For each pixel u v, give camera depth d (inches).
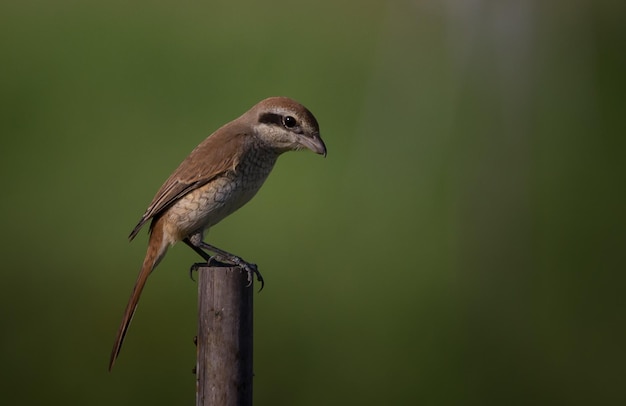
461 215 591.8
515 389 533.0
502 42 551.5
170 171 602.5
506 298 584.4
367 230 580.4
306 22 691.4
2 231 588.4
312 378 516.1
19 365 515.5
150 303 556.4
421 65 590.6
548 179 665.6
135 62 652.1
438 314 563.8
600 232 641.6
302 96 621.9
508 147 575.8
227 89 629.3
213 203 311.4
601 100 704.4
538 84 577.3
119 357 526.3
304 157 607.2
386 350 534.3
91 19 699.4
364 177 598.5
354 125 610.5
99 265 572.1
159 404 502.3
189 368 526.6
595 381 542.3
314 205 593.9
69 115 639.8
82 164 618.2
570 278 618.5
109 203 597.6
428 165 597.3
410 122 596.4
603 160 679.1
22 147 626.8
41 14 710.5
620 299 598.9
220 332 248.1
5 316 546.9
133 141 617.0
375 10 695.7
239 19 685.3
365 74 644.7
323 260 574.9
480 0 548.4
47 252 582.2
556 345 565.9
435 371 530.3
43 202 604.7
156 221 315.9
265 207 587.8
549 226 641.6
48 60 666.8
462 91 566.6
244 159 312.2
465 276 573.9
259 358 526.6
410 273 581.9
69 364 515.5
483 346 555.2
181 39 676.7
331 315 555.5
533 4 548.7
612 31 721.0
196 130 610.9
